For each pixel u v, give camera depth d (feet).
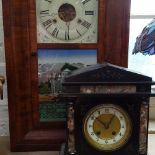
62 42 2.85
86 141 2.30
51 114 2.97
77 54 2.88
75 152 2.31
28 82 2.87
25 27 2.75
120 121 2.31
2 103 3.30
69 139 2.30
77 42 2.86
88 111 2.27
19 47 2.78
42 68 2.88
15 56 2.79
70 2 2.77
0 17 3.09
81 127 2.29
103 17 2.77
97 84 2.16
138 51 2.56
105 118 2.30
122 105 2.28
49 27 2.81
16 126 2.94
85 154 2.32
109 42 2.83
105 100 2.26
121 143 2.32
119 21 2.78
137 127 2.30
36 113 2.96
